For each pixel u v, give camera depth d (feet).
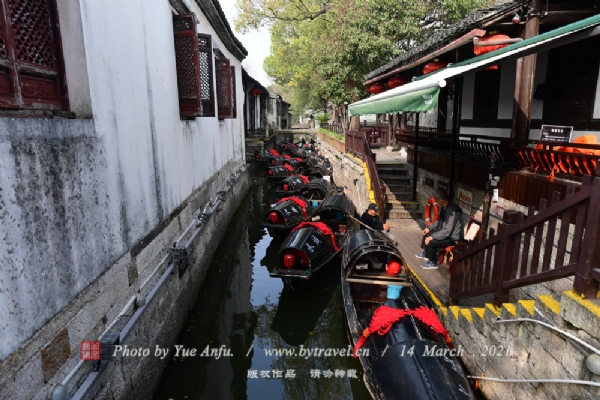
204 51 25.94
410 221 31.73
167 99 20.67
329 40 54.95
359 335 17.02
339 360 20.42
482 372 14.11
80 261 11.02
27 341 8.66
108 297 12.77
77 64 11.45
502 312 12.70
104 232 12.57
